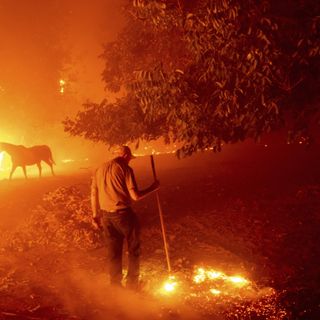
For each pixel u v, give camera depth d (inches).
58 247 293.3
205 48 253.9
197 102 277.6
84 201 335.9
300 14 265.7
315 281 247.6
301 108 287.1
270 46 241.4
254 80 248.2
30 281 237.6
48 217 315.6
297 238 311.0
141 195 225.1
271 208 376.5
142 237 316.5
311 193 408.8
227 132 297.0
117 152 233.1
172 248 292.7
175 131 323.9
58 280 239.8
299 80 266.5
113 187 222.5
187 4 326.0
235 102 259.3
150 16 278.8
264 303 214.8
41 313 196.9
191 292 225.3
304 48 245.6
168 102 274.5
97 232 299.1
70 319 190.4
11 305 205.5
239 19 249.8
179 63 424.8
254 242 305.9
